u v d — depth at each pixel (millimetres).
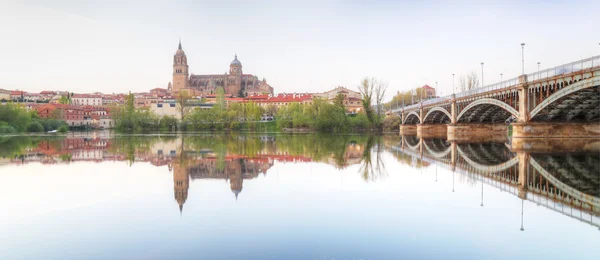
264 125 150500
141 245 13836
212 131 152500
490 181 25641
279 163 37219
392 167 33281
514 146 48406
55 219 17172
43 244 14086
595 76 39344
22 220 17047
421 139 79750
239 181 26547
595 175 27344
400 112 136625
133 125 155125
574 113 52156
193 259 12508
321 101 140375
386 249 13266
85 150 55344
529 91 53000
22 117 136250
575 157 36438
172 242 14047
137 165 36562
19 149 57312
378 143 68000
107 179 27844
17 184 25828
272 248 13359
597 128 53562
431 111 98000
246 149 56094
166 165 36438
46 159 42250
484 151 47406
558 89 47562
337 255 12727
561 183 24609
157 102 189000
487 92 65125
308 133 124375
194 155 46594
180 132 147000
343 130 129125
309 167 33875
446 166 33469
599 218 16828
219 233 14984
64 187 24672
